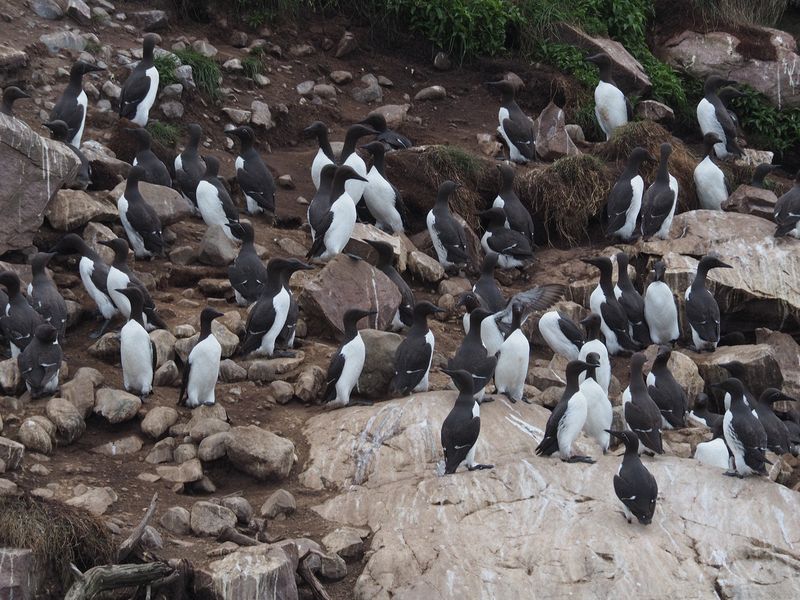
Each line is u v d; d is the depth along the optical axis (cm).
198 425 1402
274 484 1374
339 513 1324
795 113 2722
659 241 2047
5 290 1612
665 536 1291
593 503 1330
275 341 1633
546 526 1291
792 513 1341
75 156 1756
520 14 2639
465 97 2525
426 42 2614
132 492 1305
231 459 1376
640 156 2083
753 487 1377
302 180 2167
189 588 1161
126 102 2039
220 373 1552
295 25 2552
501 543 1266
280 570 1164
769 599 1236
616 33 2759
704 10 2827
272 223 2009
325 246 1814
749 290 1952
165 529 1242
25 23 2214
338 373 1488
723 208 2206
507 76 2534
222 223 1881
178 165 1973
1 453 1277
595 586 1223
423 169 2112
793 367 1888
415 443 1411
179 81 2200
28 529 1155
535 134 2298
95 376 1455
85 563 1174
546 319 1717
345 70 2509
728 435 1462
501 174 2073
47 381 1420
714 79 2403
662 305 1845
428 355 1524
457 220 1997
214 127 2216
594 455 1441
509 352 1530
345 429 1441
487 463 1393
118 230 1842
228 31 2491
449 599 1199
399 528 1290
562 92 2536
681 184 2248
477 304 1603
